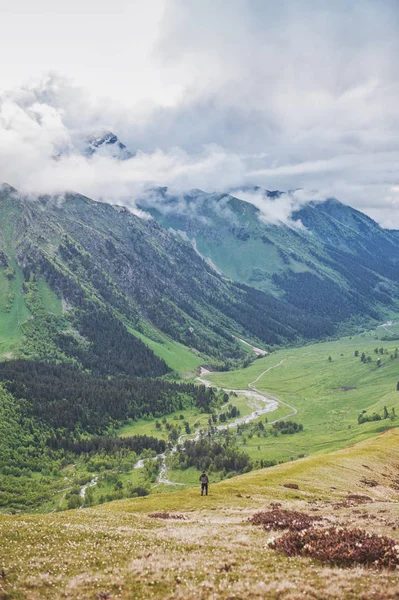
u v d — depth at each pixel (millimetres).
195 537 36188
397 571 25312
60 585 24031
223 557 28891
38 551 30016
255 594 21938
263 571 25703
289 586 22672
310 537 31312
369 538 30141
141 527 43062
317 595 21688
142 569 26328
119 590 23281
